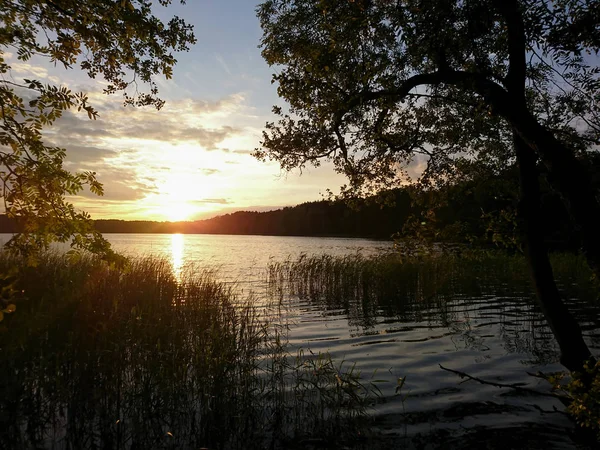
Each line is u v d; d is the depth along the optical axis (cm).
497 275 1820
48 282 1038
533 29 406
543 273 509
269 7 597
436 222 641
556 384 441
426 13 458
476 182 697
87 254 1395
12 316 786
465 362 770
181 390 568
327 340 952
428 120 720
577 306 1241
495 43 577
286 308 1354
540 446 471
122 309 854
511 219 523
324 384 652
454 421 536
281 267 2188
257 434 512
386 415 557
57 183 396
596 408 383
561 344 500
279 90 523
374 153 695
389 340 946
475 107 609
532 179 520
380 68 489
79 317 841
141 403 535
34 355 643
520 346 862
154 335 745
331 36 511
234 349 709
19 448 479
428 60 612
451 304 1363
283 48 595
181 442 499
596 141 530
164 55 530
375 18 473
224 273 2336
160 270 1462
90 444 489
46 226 416
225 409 532
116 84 575
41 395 584
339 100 527
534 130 442
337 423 528
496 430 509
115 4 429
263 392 614
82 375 577
